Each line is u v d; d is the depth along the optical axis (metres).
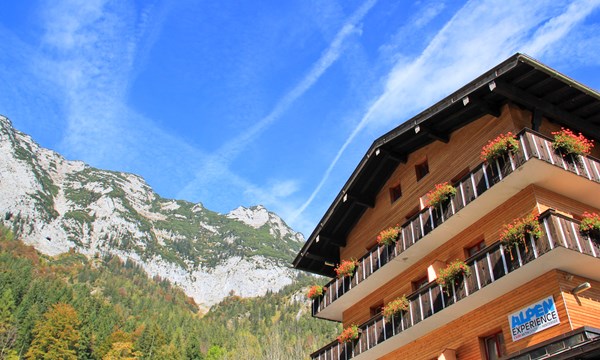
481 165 18.14
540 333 15.71
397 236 22.12
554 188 17.39
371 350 21.94
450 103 19.16
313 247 28.44
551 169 16.52
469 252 19.91
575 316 15.16
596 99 18.14
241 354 137.38
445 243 20.75
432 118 20.98
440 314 18.70
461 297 17.62
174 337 157.88
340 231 27.89
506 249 16.28
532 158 16.08
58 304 128.88
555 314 15.40
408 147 23.70
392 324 20.83
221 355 141.75
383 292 23.98
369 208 26.31
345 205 26.52
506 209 18.16
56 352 104.50
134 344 128.75
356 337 22.92
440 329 19.80
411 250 21.33
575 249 14.82
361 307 25.41
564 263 15.38
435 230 19.97
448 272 18.08
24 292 141.62
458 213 18.95
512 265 15.89
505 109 19.03
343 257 27.75
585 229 15.34
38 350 102.50
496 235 18.33
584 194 17.64
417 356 20.61
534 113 18.31
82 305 151.38
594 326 15.30
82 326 122.44
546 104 18.36
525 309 16.36
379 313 22.11
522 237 15.69
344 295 25.17
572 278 15.88
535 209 16.92
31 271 199.50
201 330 191.62
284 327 198.88
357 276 24.48
